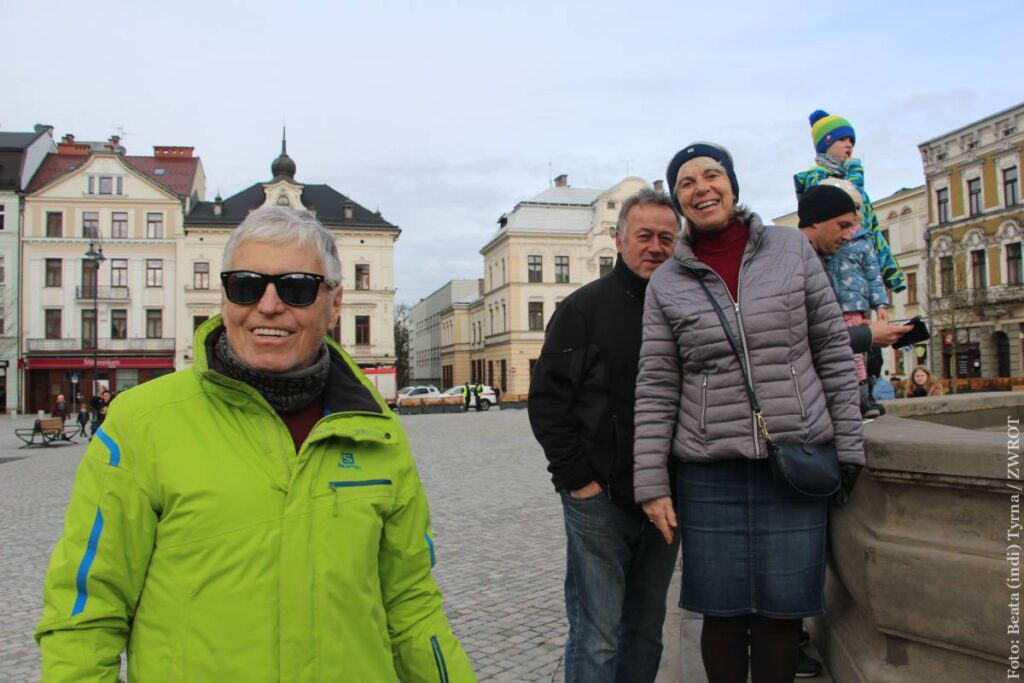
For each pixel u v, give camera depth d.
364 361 49.38
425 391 46.75
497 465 14.52
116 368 47.25
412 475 1.88
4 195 46.81
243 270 1.70
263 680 1.53
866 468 2.44
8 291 46.66
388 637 1.78
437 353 87.06
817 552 2.44
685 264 2.51
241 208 50.12
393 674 1.75
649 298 2.63
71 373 47.06
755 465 2.43
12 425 35.75
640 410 2.58
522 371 54.00
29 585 6.46
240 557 1.56
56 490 12.70
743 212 2.58
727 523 2.45
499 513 9.32
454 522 8.77
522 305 54.00
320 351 1.83
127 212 47.56
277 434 1.69
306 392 1.75
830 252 3.30
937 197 40.59
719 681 2.51
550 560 6.89
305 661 1.56
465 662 1.88
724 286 2.47
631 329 2.90
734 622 2.52
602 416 2.84
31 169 48.66
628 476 2.83
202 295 47.84
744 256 2.48
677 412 2.58
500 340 57.03
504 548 7.41
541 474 13.02
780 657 2.46
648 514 2.54
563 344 2.90
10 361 46.41
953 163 39.44
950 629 2.21
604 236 54.91
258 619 1.55
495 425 28.19
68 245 47.03
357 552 1.67
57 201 46.94
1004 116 36.56
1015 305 35.78
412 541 1.86
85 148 52.22
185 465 1.59
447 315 79.31
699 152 2.59
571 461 2.83
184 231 47.81
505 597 5.75
